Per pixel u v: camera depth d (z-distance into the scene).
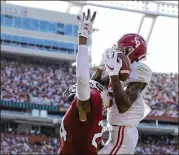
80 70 5.82
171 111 62.09
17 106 58.97
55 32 67.75
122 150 6.64
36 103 59.78
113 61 6.09
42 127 61.22
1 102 58.38
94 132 6.11
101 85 6.41
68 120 6.15
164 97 63.12
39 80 62.53
